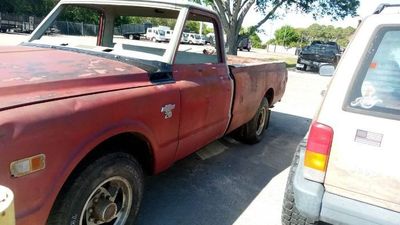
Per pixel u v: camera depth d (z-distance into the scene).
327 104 2.29
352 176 2.23
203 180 3.99
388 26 2.19
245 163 4.67
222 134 4.09
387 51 2.17
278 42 68.75
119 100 2.33
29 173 1.80
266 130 6.45
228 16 21.12
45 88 2.08
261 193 3.83
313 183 2.36
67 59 2.71
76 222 2.18
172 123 2.89
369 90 2.19
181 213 3.25
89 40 3.94
